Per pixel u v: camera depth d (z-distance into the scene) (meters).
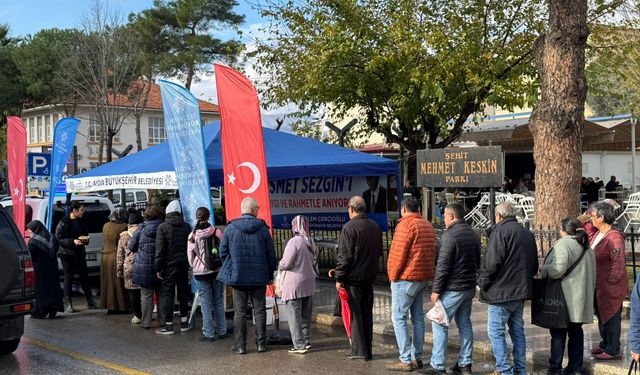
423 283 7.40
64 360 7.86
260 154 9.30
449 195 17.69
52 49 44.41
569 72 10.75
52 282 10.41
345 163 12.02
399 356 7.75
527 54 16.97
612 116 21.08
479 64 16.56
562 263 6.60
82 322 10.23
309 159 12.21
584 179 22.19
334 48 16.19
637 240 12.47
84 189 12.21
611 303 7.25
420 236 7.29
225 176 9.57
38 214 12.67
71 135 12.72
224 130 9.55
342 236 7.77
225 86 9.54
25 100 50.78
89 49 32.75
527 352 7.81
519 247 6.59
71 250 11.10
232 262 8.00
